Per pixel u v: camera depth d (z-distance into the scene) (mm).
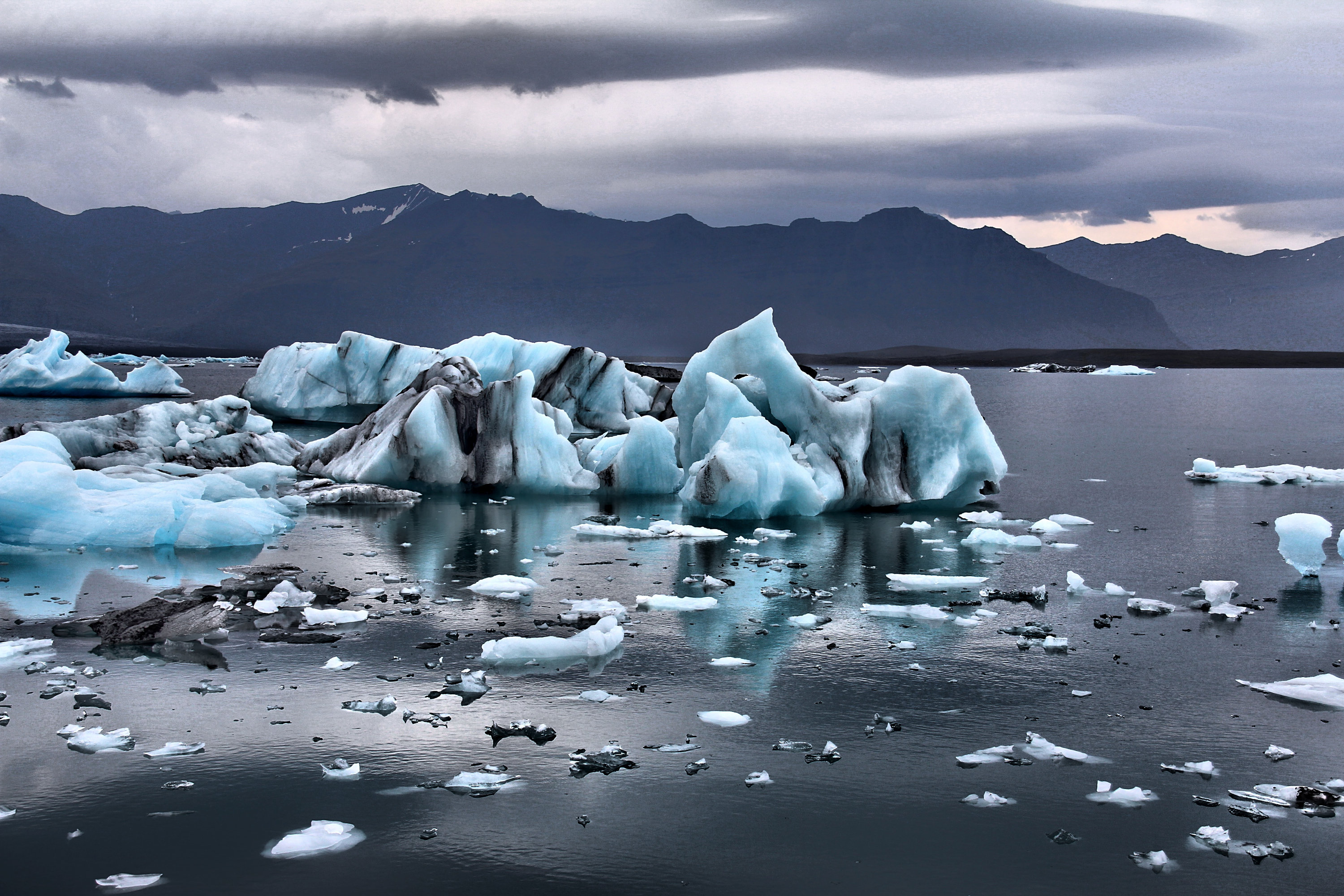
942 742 7891
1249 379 96438
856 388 21328
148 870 5941
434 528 16891
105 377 47656
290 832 6391
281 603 11648
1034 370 128000
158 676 9188
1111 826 6609
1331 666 9789
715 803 6836
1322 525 13680
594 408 32031
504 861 6086
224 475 18859
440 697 8711
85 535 15039
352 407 36344
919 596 12422
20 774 7148
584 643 9906
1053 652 10188
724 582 12883
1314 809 6812
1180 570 14086
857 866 6074
